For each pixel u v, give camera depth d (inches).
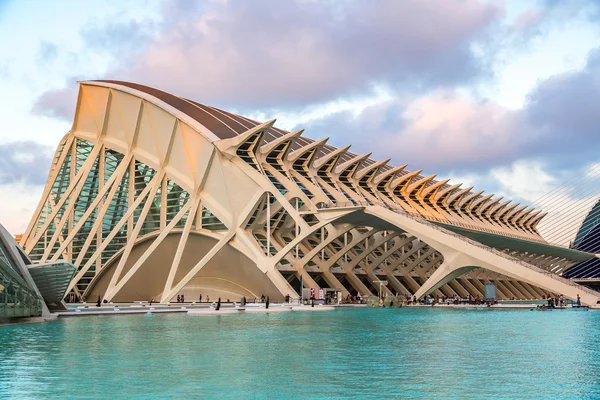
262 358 652.7
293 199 2397.9
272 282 2206.0
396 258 3051.2
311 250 2500.0
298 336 915.4
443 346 778.2
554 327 1136.8
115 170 2694.4
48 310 1412.4
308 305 2105.1
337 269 2655.0
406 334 962.7
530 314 1707.7
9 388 477.7
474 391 470.3
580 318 1488.7
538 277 2069.4
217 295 2427.4
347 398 442.9
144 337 893.2
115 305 2180.1
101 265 2625.5
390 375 543.5
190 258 2508.6
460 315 1638.8
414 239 2847.0
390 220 2242.9
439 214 3248.0
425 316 1571.1
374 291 2945.4
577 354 696.4
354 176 2844.5
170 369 573.6
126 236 2632.9
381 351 721.0
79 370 566.6
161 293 2556.6
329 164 2701.8
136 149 2696.9
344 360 641.0
